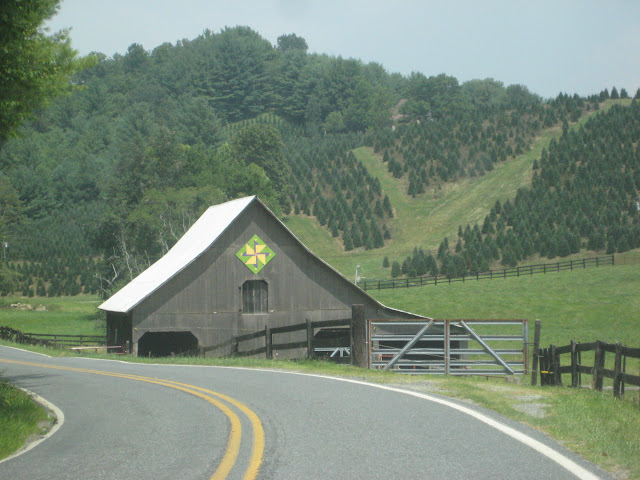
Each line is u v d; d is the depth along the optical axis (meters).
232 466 19.45
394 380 39.03
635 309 157.50
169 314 100.31
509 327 145.75
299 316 107.81
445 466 18.78
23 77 34.44
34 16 34.62
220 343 102.75
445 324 53.25
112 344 112.38
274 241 107.69
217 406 31.02
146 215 196.75
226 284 104.25
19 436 26.14
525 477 17.59
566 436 22.61
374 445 21.55
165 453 21.80
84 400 36.47
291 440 22.70
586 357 111.06
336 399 31.41
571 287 185.12
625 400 33.22
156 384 42.34
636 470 18.20
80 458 21.73
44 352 95.19
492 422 24.92
